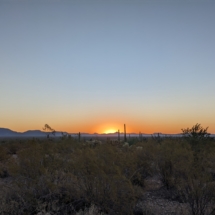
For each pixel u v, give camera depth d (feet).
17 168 27.66
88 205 24.75
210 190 22.38
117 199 23.16
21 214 23.62
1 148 48.80
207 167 27.91
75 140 44.19
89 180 24.81
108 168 24.98
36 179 26.30
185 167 26.78
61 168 29.53
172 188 29.01
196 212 22.21
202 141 41.70
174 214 23.18
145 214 23.27
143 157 32.99
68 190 25.68
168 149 31.65
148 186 30.50
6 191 26.58
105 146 29.37
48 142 38.91
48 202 24.90
